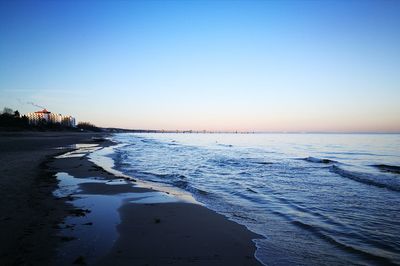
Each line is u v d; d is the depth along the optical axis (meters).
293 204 11.12
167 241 6.75
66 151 32.31
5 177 13.96
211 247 6.52
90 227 7.39
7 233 6.65
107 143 59.19
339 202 11.45
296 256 6.29
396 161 30.17
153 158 29.58
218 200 11.74
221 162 26.52
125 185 13.47
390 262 6.09
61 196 10.84
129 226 7.73
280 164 25.33
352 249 6.74
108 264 5.40
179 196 12.06
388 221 9.02
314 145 67.19
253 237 7.33
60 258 5.52
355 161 30.05
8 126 92.00
